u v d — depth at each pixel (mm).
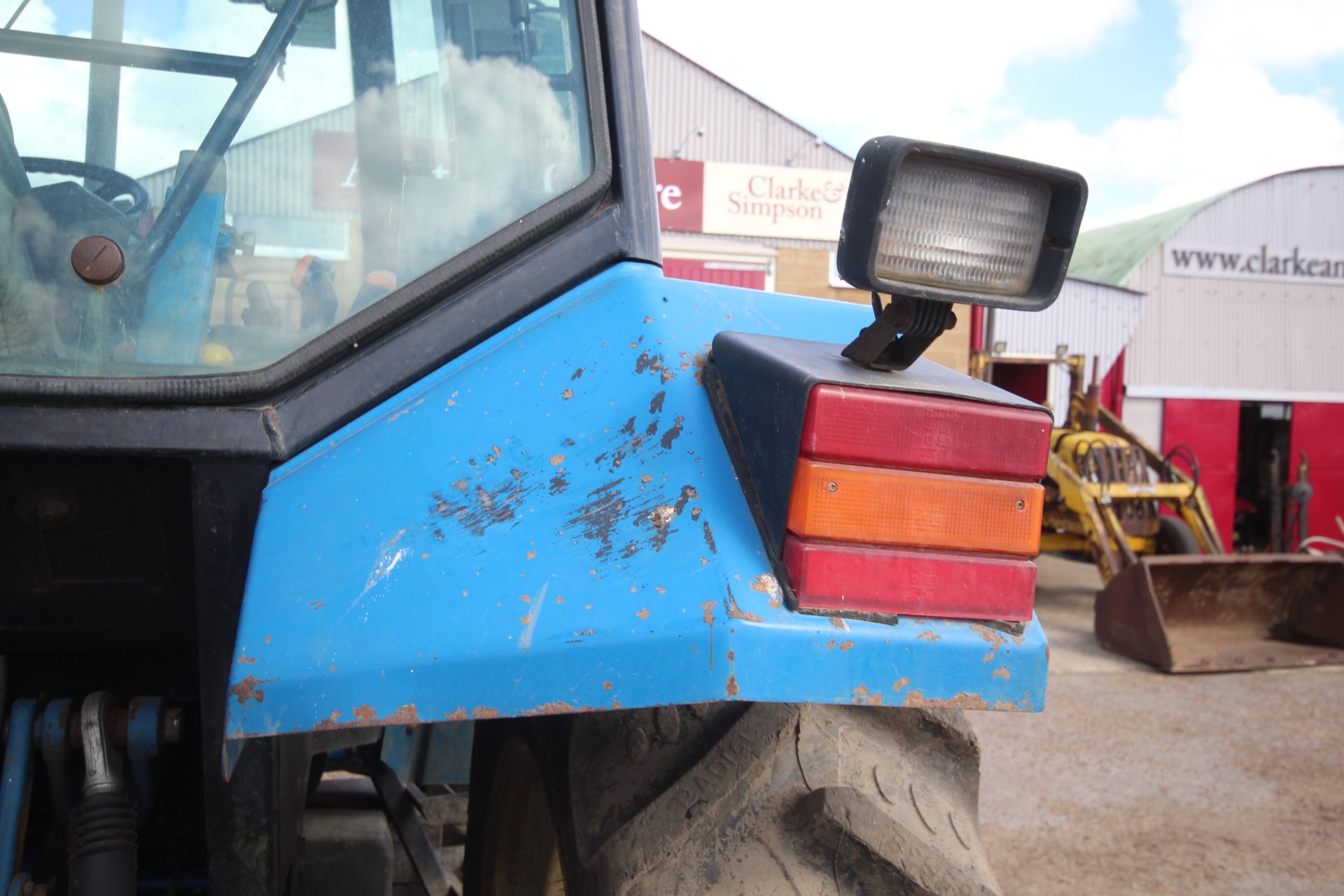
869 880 841
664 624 747
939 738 979
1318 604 5648
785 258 13797
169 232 1003
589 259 1023
